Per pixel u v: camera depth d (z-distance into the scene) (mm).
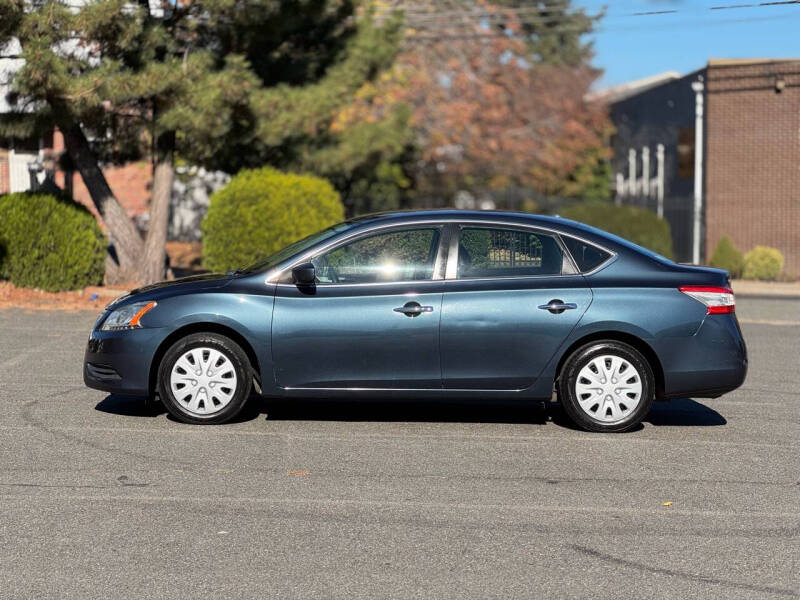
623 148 39062
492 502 6418
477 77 36969
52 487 6621
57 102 16500
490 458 7539
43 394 9711
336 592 4891
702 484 6914
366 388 8320
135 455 7457
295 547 5531
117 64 16531
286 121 19484
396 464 7320
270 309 8281
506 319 8266
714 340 8375
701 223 29500
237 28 19406
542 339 8281
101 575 5082
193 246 28703
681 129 32250
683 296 8375
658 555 5484
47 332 13914
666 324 8320
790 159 27828
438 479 6938
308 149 22969
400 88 33938
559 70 40188
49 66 15719
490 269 8398
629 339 8469
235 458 7410
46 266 17625
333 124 25594
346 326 8250
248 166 22453
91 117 17203
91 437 7984
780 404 9898
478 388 8336
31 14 15922
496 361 8297
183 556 5371
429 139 34906
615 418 8398
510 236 8461
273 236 18859
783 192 27938
